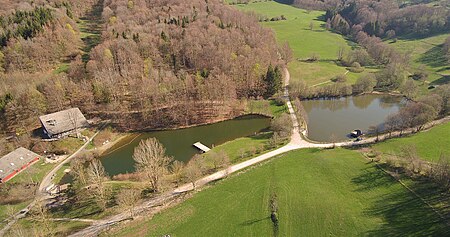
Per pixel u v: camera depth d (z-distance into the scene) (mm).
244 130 137000
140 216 88625
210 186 99188
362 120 143750
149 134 135625
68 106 144000
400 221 79625
